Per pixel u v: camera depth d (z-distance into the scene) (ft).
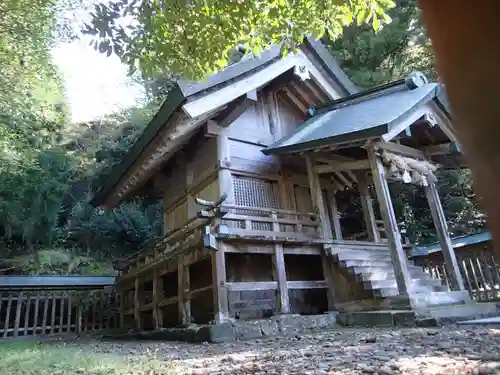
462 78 2.16
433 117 29.04
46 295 39.55
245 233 26.71
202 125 33.73
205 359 14.87
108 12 15.43
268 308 31.99
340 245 30.83
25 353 20.48
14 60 32.01
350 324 24.93
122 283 41.37
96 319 42.19
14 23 30.17
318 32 17.01
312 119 37.06
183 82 28.17
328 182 39.60
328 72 39.27
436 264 35.81
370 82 48.75
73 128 77.10
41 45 34.27
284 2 16.35
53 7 33.50
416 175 30.12
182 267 29.04
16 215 49.62
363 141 26.89
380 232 38.32
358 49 50.39
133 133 74.64
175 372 12.25
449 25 2.29
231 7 15.49
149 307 34.22
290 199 36.29
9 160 37.01
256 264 32.63
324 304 33.30
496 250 1.90
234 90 31.40
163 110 30.14
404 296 24.07
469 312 23.58
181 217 38.45
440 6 2.39
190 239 27.30
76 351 21.80
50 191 49.93
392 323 22.11
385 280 27.17
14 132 37.22
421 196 51.47
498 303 25.86
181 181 39.29
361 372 9.55
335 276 29.86
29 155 39.91
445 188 50.21
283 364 11.80
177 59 16.57
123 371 13.08
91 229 64.34
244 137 35.40
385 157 27.73
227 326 22.54
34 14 31.19
